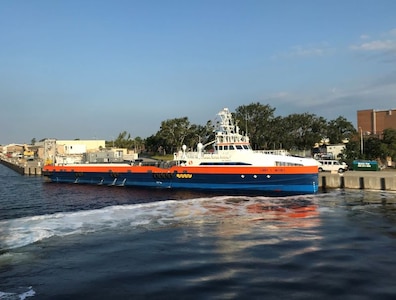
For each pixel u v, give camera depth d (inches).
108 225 982.4
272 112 4446.4
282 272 590.2
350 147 3193.9
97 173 2250.2
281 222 1001.5
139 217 1099.3
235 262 646.5
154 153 5674.2
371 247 733.3
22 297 513.0
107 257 688.4
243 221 1021.8
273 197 1552.7
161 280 565.6
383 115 4584.2
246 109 4451.3
